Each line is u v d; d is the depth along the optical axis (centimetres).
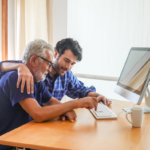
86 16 288
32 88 125
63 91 199
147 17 252
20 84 123
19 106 132
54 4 286
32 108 121
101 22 279
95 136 102
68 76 199
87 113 143
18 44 291
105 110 145
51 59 139
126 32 264
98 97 170
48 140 97
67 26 289
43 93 159
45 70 138
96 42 284
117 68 274
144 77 138
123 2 264
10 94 124
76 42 179
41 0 282
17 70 131
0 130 133
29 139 98
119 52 271
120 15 267
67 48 176
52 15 284
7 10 285
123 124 121
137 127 116
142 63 151
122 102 180
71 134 104
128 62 175
